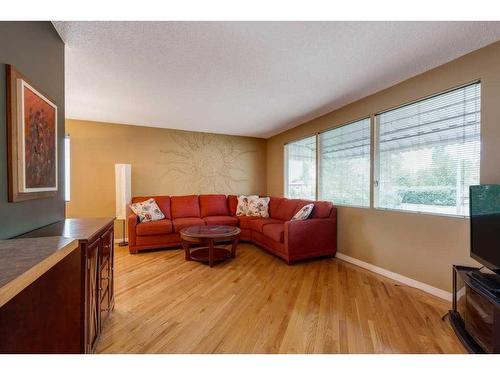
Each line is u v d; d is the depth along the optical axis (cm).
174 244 410
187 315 202
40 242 117
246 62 229
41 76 160
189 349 159
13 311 126
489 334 147
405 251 270
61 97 192
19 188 129
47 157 162
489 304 147
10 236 128
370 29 180
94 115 404
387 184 299
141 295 239
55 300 129
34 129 144
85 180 436
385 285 265
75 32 182
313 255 347
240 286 262
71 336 131
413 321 193
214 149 546
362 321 193
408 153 274
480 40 195
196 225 417
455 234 226
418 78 257
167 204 462
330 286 262
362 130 333
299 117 419
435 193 247
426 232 250
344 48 206
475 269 189
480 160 208
